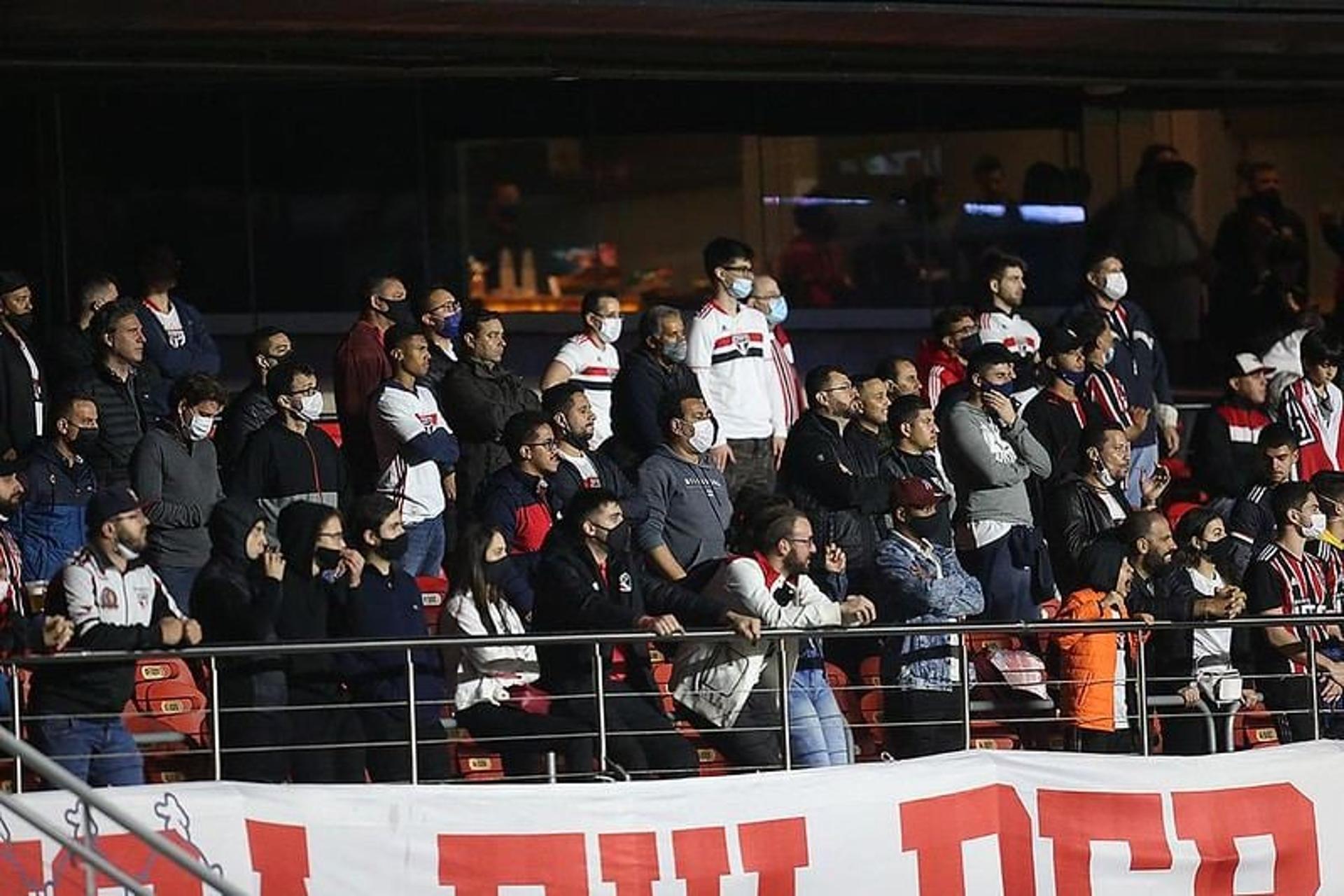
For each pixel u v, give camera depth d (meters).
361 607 42.75
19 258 59.06
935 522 46.53
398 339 49.72
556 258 63.38
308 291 61.44
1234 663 49.44
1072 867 44.75
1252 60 60.25
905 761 44.09
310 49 53.97
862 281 65.56
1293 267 67.75
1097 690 47.12
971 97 66.31
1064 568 50.75
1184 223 67.44
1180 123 67.56
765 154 64.88
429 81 61.62
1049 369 56.38
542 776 42.94
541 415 47.53
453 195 62.59
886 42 56.41
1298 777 46.34
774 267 64.88
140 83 57.56
